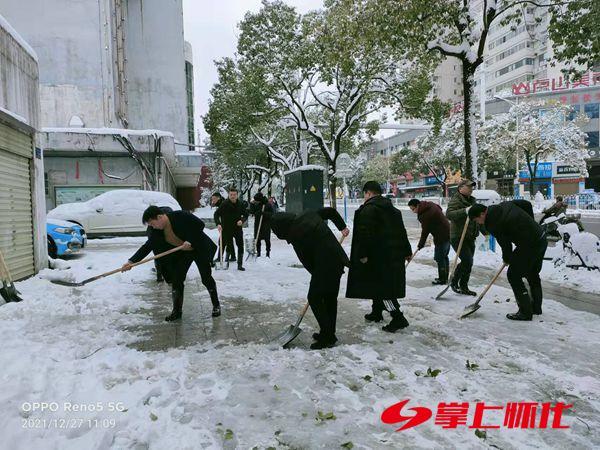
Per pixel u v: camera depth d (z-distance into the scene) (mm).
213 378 3375
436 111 19594
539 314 5227
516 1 10016
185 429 2629
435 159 47125
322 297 4172
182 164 28125
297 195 16062
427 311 5273
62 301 5875
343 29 10914
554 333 4500
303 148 24578
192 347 4160
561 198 13953
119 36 27375
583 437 2584
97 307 5699
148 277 8078
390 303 4566
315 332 4617
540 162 51188
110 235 14664
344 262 4219
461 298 6129
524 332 4539
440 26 10195
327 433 2615
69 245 10586
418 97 18938
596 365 3654
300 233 4184
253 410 2887
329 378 3377
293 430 2645
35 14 22656
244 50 19922
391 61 17766
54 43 22750
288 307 5723
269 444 2506
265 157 34594
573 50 9109
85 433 2613
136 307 5789
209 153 35906
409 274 8172
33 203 8156
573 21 9008
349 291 4574
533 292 5223
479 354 3881
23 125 7484
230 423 2725
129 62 30344
